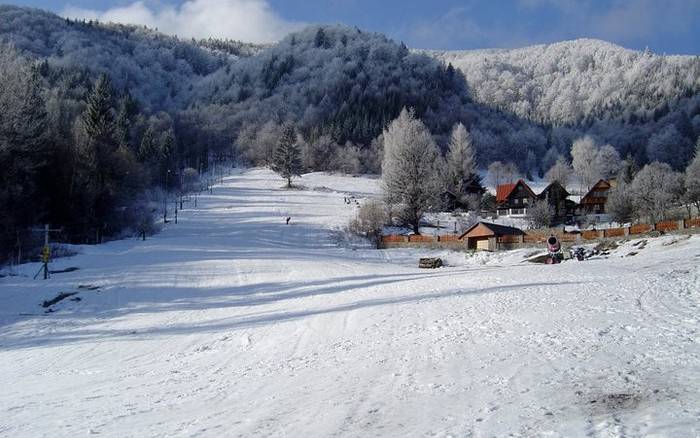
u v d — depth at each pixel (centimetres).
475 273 2888
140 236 6291
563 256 3822
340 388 918
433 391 831
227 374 1191
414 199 6400
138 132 11962
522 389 783
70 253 4303
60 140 5556
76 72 14588
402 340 1284
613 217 6894
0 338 2073
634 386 742
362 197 10606
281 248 5553
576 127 19688
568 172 13325
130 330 2092
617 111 19438
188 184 11456
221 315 2286
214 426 761
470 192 9875
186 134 16600
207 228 7156
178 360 1467
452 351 1096
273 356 1346
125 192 6600
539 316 1349
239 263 4031
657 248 3500
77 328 2211
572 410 669
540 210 7338
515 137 17500
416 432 652
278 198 10250
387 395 839
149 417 852
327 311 1969
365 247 5784
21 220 4641
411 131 6969
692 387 710
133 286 3103
